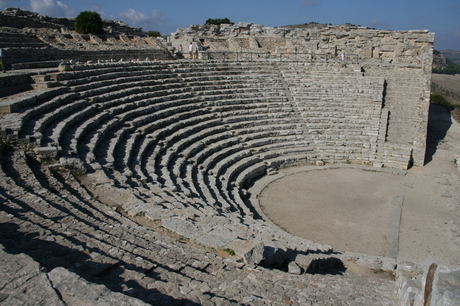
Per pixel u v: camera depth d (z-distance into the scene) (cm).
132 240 864
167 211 1109
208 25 3981
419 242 1539
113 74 2236
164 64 2719
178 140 2067
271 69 3159
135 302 473
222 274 776
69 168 1255
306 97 2900
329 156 2523
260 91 2888
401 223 1703
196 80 2716
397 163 2436
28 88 1781
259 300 669
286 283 816
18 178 1080
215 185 1802
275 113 2720
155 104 2219
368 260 1283
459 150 2794
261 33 3978
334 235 1588
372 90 2917
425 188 2119
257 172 2255
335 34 3650
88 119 1709
